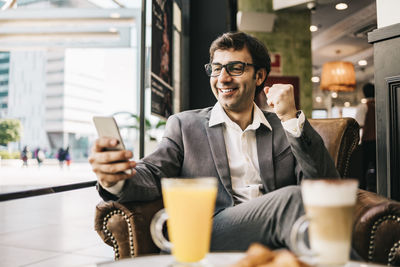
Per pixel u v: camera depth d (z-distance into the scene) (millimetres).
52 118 13789
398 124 2082
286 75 5805
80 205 4453
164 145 1478
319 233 562
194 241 551
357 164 4445
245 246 1105
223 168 1420
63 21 3312
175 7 3779
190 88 3967
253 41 1498
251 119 1565
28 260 2371
